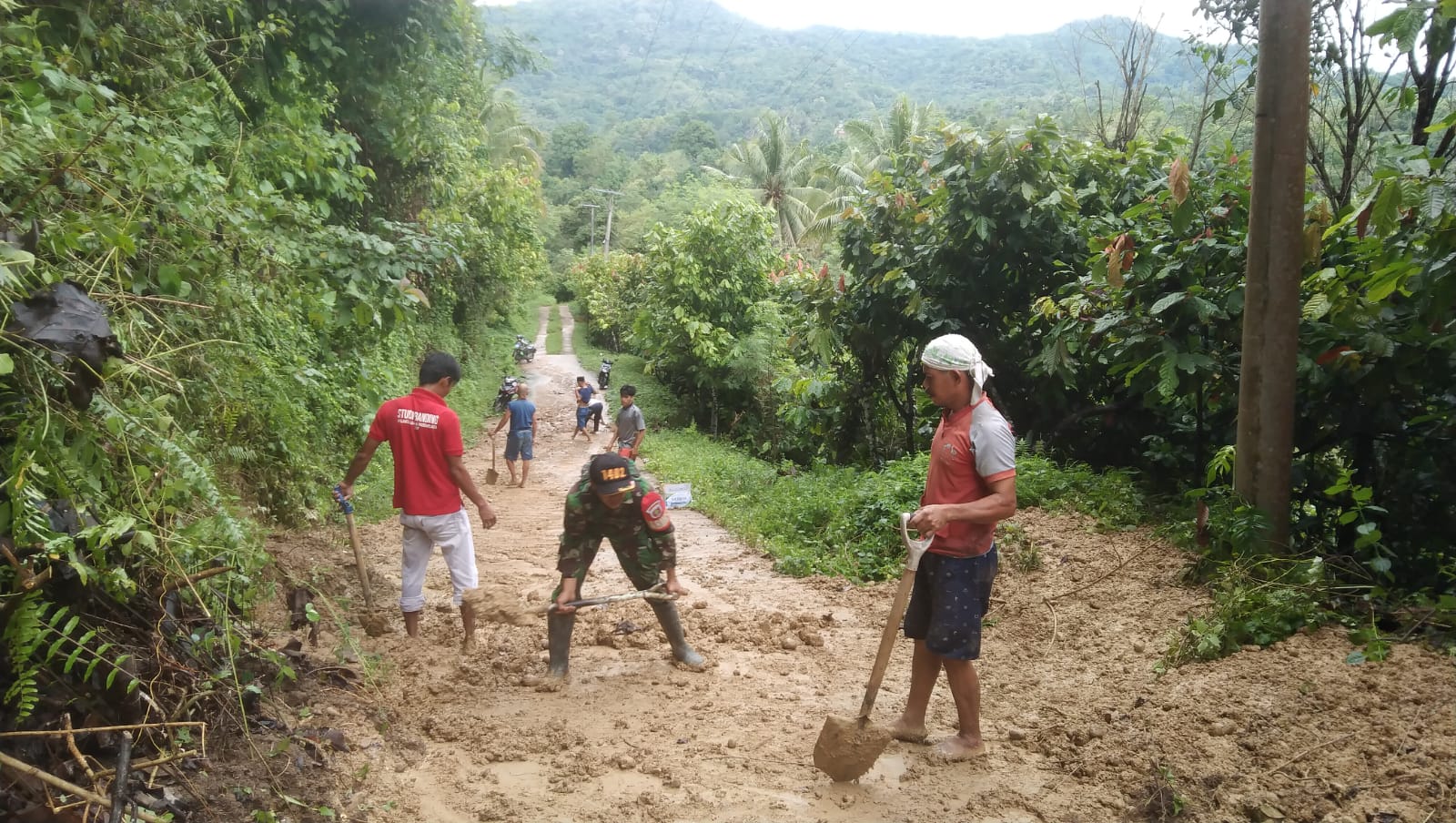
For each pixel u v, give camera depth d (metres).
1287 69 5.19
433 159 16.34
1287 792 3.42
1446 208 4.60
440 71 11.91
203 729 3.45
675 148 102.31
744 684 5.09
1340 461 7.18
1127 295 6.96
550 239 87.00
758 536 9.03
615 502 4.94
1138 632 5.16
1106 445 9.29
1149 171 9.49
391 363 16.03
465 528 5.54
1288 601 4.77
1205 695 4.22
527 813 3.65
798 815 3.62
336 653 4.84
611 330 49.66
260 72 8.30
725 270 22.55
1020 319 10.41
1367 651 4.20
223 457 4.95
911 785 3.86
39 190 3.56
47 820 2.79
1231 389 6.66
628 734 4.40
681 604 6.68
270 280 5.61
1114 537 6.61
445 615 6.26
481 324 34.94
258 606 5.45
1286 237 5.29
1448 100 7.84
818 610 6.60
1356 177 7.62
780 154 47.88
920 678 4.22
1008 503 3.77
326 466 9.42
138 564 3.58
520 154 43.72
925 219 10.80
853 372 13.30
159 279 4.14
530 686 4.99
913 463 9.56
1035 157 9.59
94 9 5.70
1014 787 3.79
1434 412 5.95
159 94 5.91
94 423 3.36
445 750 4.23
